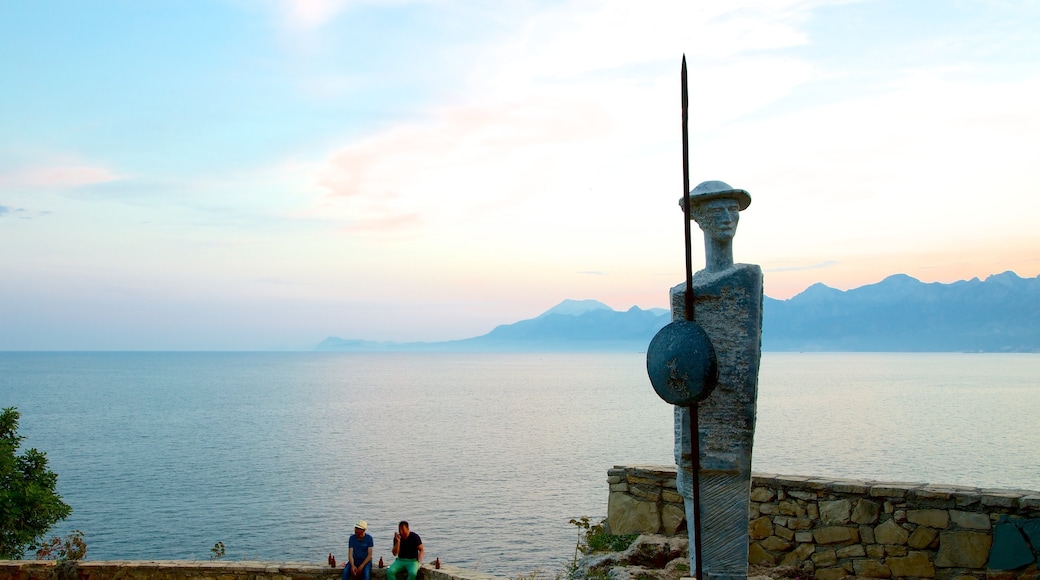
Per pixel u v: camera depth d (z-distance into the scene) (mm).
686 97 6469
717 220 7926
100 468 65250
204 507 48938
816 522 10969
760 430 79000
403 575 12797
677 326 6949
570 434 87312
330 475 60812
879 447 64375
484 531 40312
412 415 112750
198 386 187875
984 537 10000
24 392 160750
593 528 13352
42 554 16422
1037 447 62906
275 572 12477
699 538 6883
